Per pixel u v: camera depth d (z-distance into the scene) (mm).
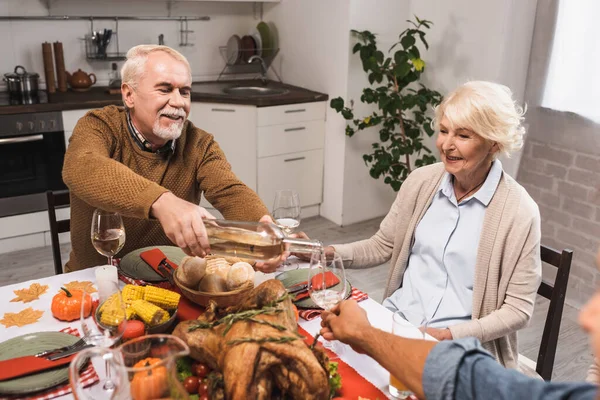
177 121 1727
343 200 3820
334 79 3637
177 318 1300
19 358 1120
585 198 2824
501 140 1516
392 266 1812
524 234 1534
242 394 939
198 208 1316
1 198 3178
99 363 1043
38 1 3516
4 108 3021
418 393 917
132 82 1687
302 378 952
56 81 3670
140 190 1353
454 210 1669
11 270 3109
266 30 4172
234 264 1332
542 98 2930
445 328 1502
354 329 1056
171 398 844
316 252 1274
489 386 829
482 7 3080
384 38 3553
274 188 3762
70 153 1589
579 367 2396
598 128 2705
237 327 1030
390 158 3463
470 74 3242
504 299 1585
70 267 1899
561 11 2750
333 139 3764
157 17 3904
